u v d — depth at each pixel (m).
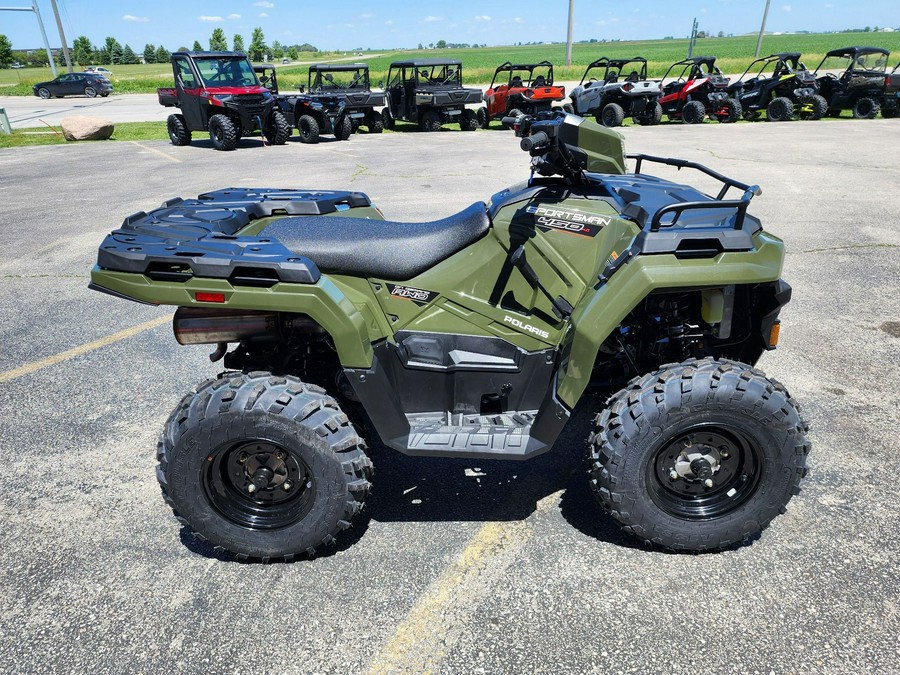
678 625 2.26
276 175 11.46
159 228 2.71
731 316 2.65
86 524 2.86
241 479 2.54
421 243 2.75
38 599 2.43
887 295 5.38
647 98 19.61
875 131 16.61
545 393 2.85
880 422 3.53
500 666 2.11
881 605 2.32
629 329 2.88
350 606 2.38
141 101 33.75
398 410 2.60
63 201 9.55
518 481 3.14
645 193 2.68
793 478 2.42
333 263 2.73
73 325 5.13
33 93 40.22
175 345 4.77
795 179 10.21
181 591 2.47
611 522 2.83
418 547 2.68
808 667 2.08
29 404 3.91
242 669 2.12
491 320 2.78
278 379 2.44
